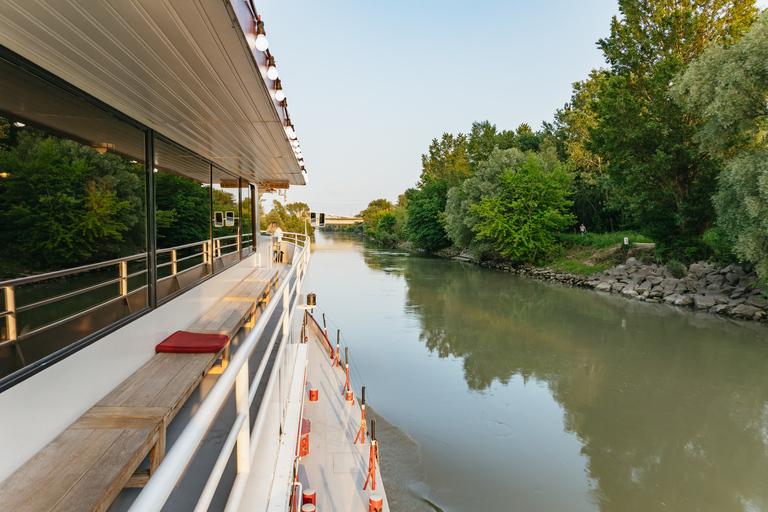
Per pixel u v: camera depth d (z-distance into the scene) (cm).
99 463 246
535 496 838
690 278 2570
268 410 260
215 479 133
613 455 984
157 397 339
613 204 3384
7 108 262
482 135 6625
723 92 1942
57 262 300
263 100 397
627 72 3047
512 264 4003
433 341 1753
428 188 6275
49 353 286
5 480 233
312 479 756
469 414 1154
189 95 374
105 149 376
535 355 1600
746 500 838
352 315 2166
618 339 1786
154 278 459
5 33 247
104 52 278
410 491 830
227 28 248
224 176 825
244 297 726
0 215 254
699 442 1035
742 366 1492
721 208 2022
